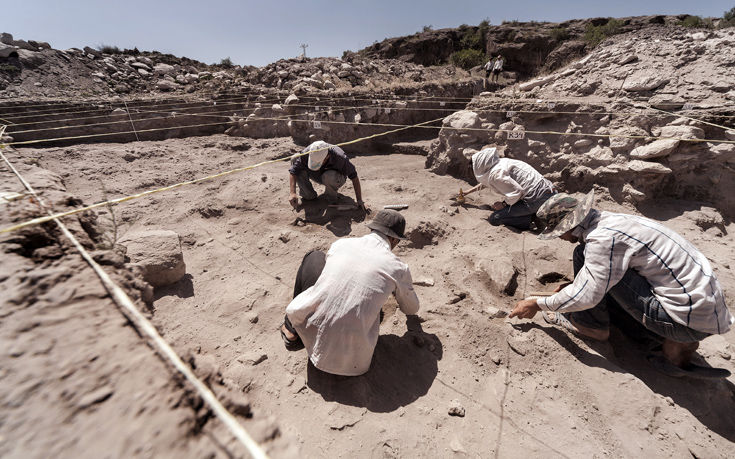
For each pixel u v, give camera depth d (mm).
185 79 9602
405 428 1740
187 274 3008
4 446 677
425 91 9844
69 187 4551
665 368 2104
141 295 1405
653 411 1822
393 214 2195
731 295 2721
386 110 8172
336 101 7895
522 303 2311
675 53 5859
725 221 4273
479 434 1728
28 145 6410
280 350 2238
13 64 8070
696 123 4336
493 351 2217
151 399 808
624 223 2041
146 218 3908
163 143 6812
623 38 7441
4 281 1104
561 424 1778
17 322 971
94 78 8797
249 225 3828
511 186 3689
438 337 2334
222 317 2527
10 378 817
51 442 693
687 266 1888
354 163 6559
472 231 3771
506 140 5332
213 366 1044
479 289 2809
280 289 2844
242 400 940
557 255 3236
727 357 2271
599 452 1648
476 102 6398
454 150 5527
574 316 2305
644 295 2008
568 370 2080
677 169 4336
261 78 9344
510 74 15750
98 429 729
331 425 1743
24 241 1334
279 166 5801
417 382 2035
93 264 1272
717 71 5203
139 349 943
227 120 7859
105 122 6961
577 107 5160
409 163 6500
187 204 4234
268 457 776
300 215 4008
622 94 5617
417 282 2873
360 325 1853
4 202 1671
